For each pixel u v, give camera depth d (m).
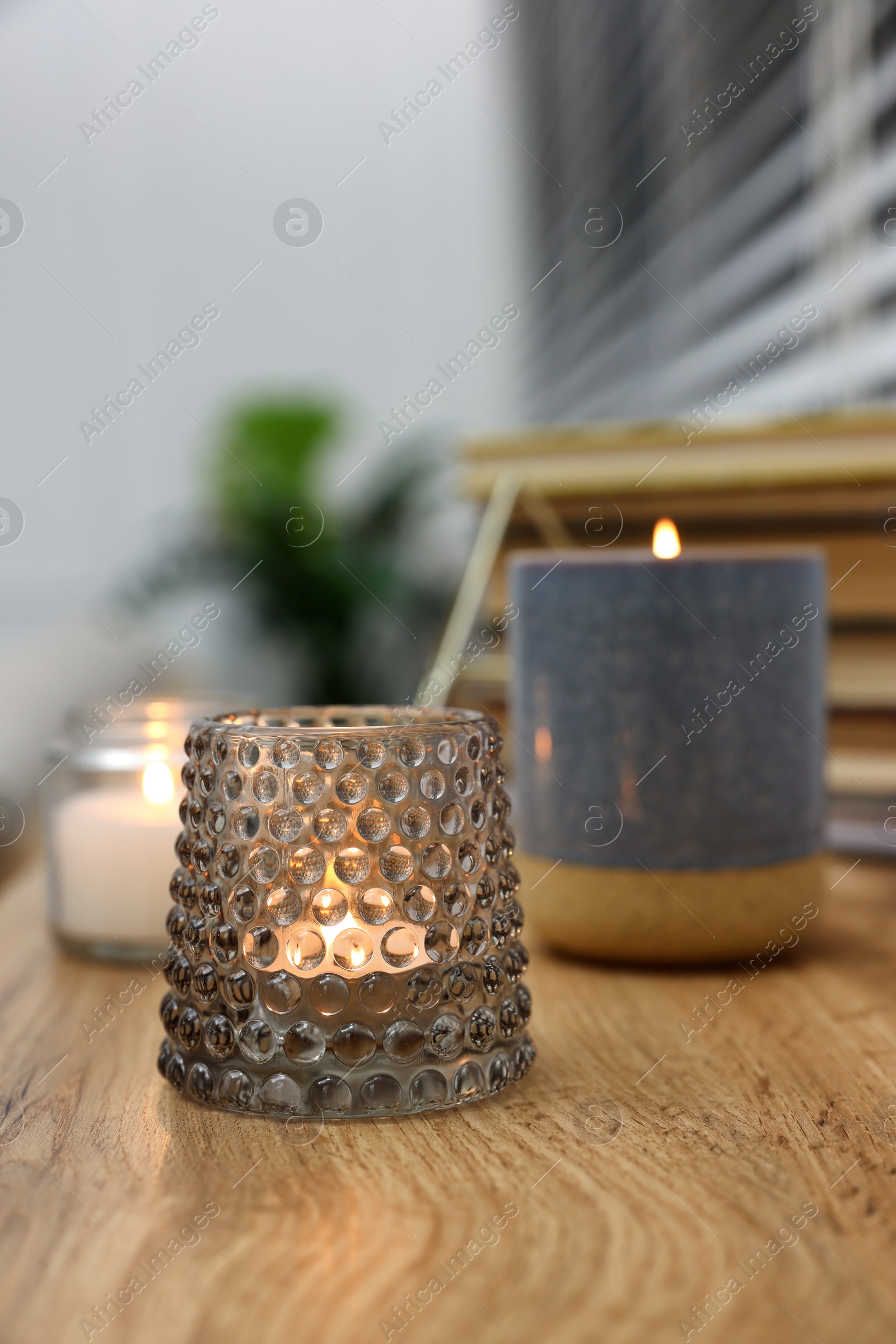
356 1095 0.34
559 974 0.44
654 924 0.43
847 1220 0.31
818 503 0.54
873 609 0.54
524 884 0.45
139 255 2.63
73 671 1.14
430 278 2.65
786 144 0.99
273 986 0.34
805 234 0.94
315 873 0.34
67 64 2.57
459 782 0.35
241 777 0.35
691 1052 0.38
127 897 0.46
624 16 1.57
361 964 0.34
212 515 2.36
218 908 0.35
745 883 0.42
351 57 2.60
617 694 0.43
